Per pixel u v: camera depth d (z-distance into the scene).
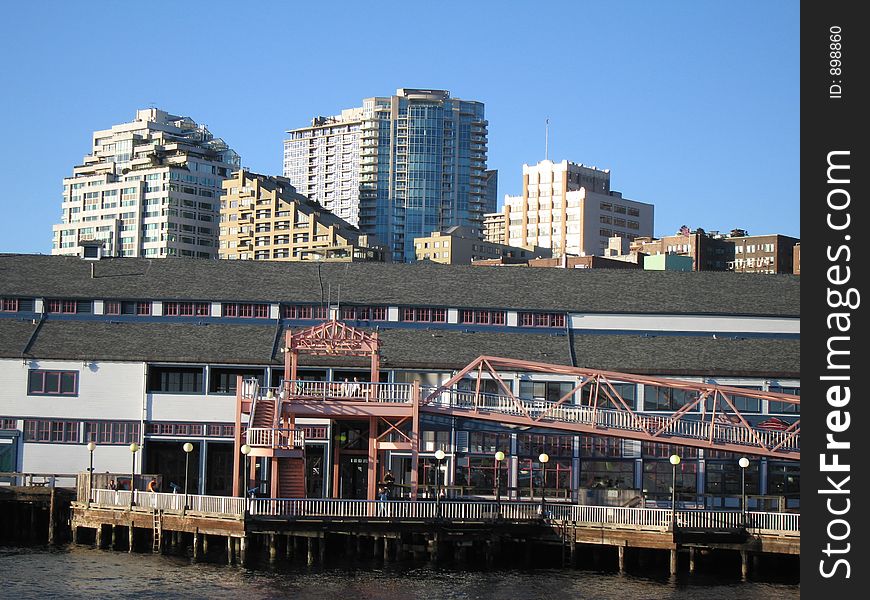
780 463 86.31
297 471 72.94
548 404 86.69
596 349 93.12
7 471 88.00
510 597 60.12
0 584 61.75
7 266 99.31
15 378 88.62
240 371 89.69
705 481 86.00
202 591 60.38
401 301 95.88
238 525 67.00
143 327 93.44
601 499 73.69
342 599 58.97
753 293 100.50
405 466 86.88
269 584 62.25
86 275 98.62
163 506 71.00
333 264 102.50
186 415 88.44
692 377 89.81
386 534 68.19
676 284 101.38
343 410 75.25
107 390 88.56
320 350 79.75
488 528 68.88
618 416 80.50
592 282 101.06
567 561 69.50
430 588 62.00
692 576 66.88
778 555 69.88
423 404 76.44
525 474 86.31
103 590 60.53
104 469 88.00
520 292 98.69
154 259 102.31
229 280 98.69
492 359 78.44
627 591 62.12
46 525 81.12
